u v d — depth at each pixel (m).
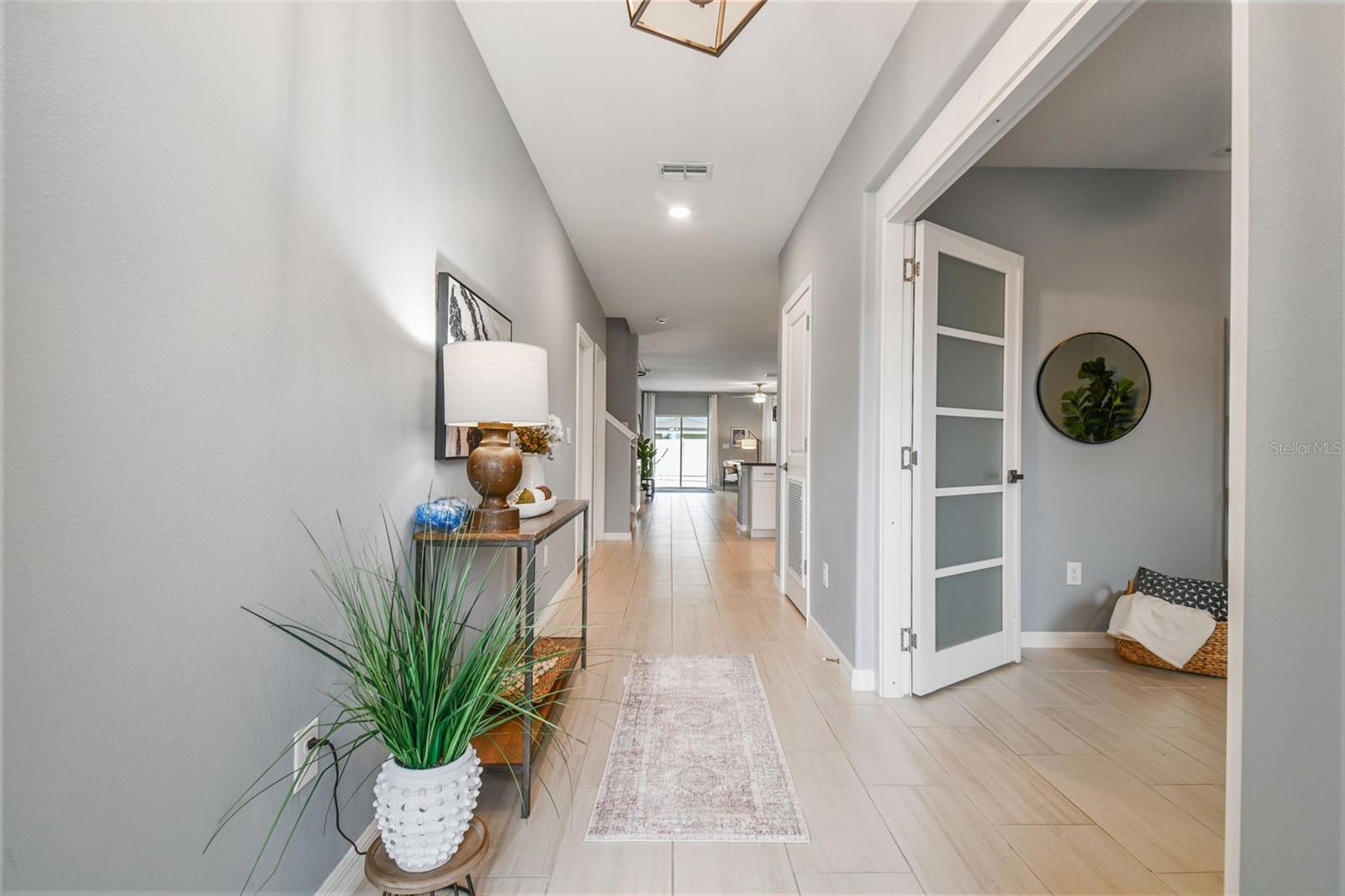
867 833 1.59
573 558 4.52
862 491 2.57
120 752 0.79
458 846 1.23
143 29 0.81
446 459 1.92
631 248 4.54
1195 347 3.16
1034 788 1.80
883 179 2.43
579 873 1.43
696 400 16.44
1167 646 2.76
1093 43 1.36
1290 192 0.82
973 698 2.47
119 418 0.78
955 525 2.62
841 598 2.82
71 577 0.72
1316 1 0.79
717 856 1.50
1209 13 2.04
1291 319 0.82
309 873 1.22
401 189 1.61
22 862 0.67
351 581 1.35
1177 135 2.83
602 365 6.48
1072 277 3.16
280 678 1.12
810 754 2.00
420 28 1.73
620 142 2.92
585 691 2.51
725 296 5.99
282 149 1.11
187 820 0.90
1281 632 0.83
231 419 0.99
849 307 2.74
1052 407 3.15
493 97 2.42
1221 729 2.20
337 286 1.30
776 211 3.79
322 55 1.24
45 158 0.69
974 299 2.69
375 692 1.25
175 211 0.87
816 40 2.18
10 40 0.65
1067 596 3.16
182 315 0.88
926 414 2.46
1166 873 1.44
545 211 3.45
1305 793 0.80
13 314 0.66
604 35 2.16
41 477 0.69
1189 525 3.15
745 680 2.64
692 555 5.80
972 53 1.66
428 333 1.79
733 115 2.69
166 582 0.86
